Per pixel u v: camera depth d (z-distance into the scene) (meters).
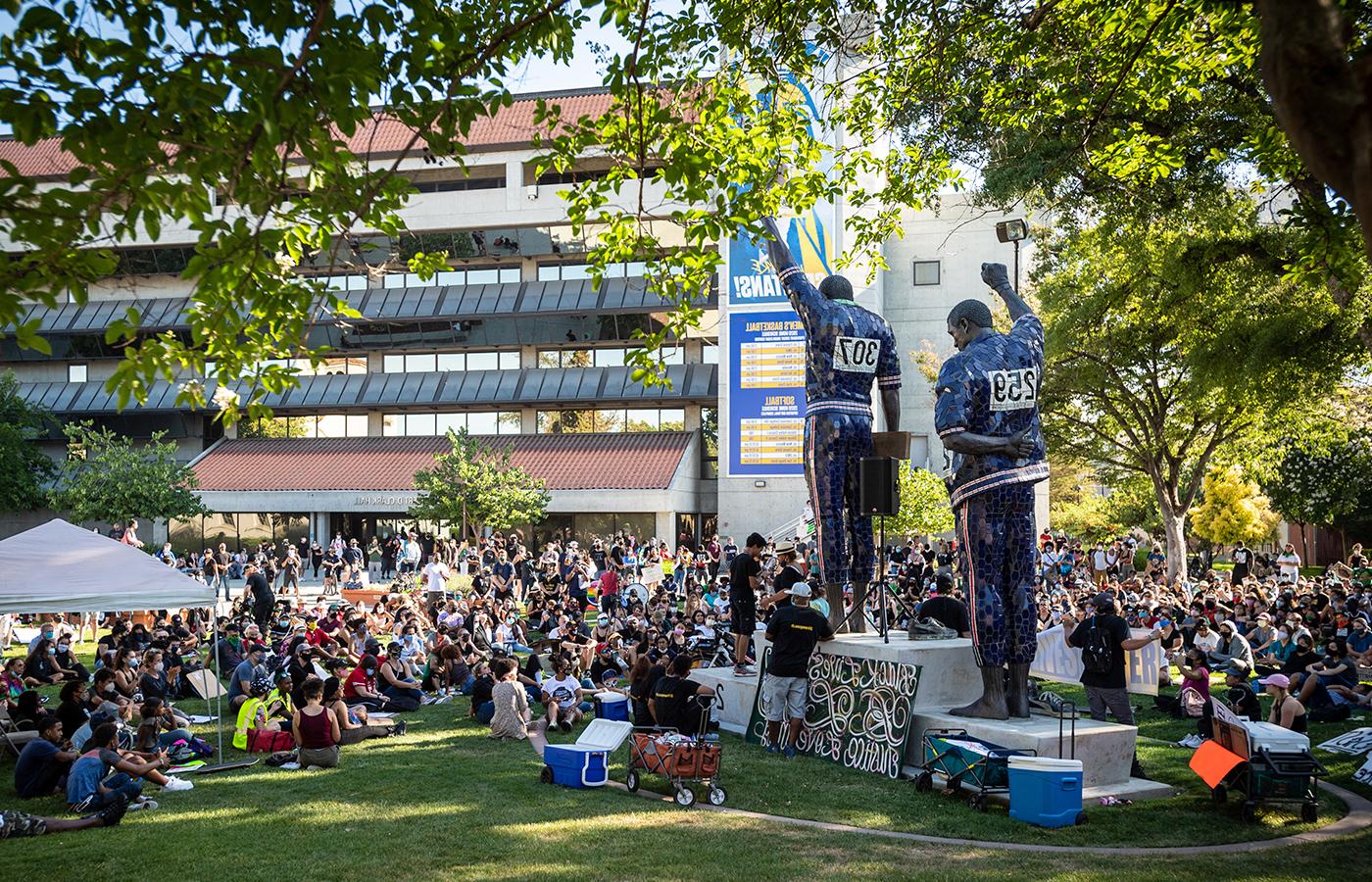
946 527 35.84
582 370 50.62
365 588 32.47
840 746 12.59
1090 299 28.39
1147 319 28.17
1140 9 13.02
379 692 17.75
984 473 11.80
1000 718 11.73
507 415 52.12
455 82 7.89
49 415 50.66
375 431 53.25
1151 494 50.56
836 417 13.76
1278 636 20.14
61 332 51.47
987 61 14.45
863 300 44.28
